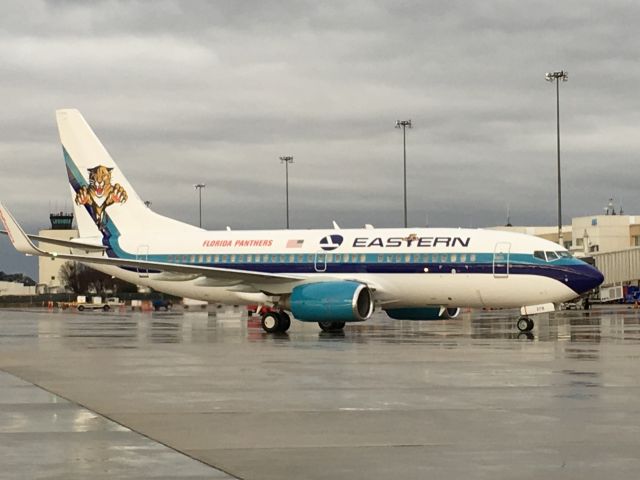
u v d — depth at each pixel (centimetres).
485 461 1166
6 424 1457
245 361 2625
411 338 3778
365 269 4400
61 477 1067
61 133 5162
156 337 3916
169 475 1080
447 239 4309
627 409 1606
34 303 13600
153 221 4994
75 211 5144
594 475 1084
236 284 4444
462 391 1875
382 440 1317
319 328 4791
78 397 1800
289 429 1416
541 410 1598
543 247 4175
